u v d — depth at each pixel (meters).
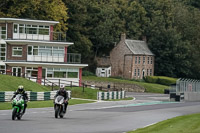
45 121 62.53
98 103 117.44
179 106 115.31
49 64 161.25
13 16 187.00
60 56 165.62
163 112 89.56
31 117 68.94
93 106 104.50
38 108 90.88
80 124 59.78
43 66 162.12
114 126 58.22
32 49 161.75
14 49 161.62
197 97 164.62
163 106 113.25
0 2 191.38
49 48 164.12
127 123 63.06
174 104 126.25
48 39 165.25
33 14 197.50
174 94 149.62
